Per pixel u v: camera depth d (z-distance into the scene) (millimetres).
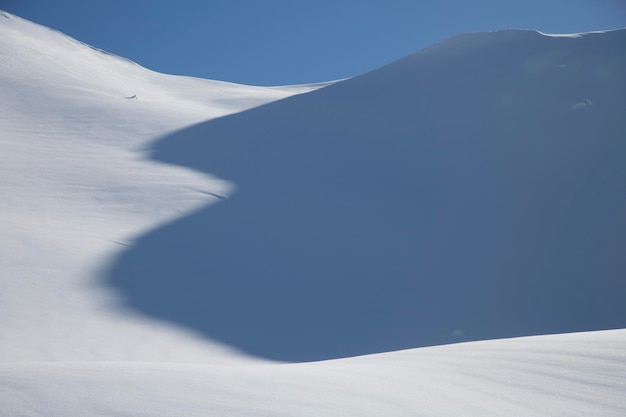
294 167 26922
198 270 16578
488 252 19797
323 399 3990
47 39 53750
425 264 18875
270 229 20203
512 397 4406
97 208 20812
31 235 17016
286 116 34781
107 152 29000
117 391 3764
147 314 13477
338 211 22359
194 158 28234
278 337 13805
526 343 6160
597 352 5434
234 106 43281
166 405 3562
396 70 40781
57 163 26266
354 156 28203
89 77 45312
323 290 16578
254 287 16188
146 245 17672
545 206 22594
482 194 24062
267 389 4129
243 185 24469
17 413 3270
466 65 39156
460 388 4598
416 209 23000
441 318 16016
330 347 13680
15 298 12867
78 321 12328
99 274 15125
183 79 56469
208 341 12773
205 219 20391
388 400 4109
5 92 37875
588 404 4242
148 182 23953
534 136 28188
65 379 3984
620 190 22969
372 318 15469
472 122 30906
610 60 35625
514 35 43000
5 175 23812
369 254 19141
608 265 18953
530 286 17984
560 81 33531
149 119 35438
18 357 10125
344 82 40219
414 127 31453
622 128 27453
